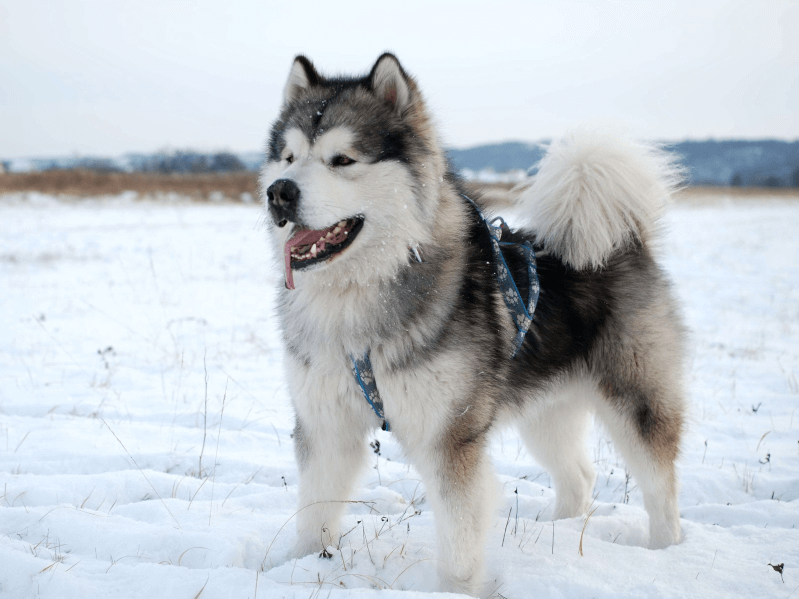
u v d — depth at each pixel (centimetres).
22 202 2430
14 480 331
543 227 345
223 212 2517
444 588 257
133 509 312
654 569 275
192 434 433
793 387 602
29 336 688
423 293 262
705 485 392
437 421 261
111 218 2080
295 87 307
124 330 736
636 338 330
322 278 259
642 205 349
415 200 268
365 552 282
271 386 555
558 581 260
